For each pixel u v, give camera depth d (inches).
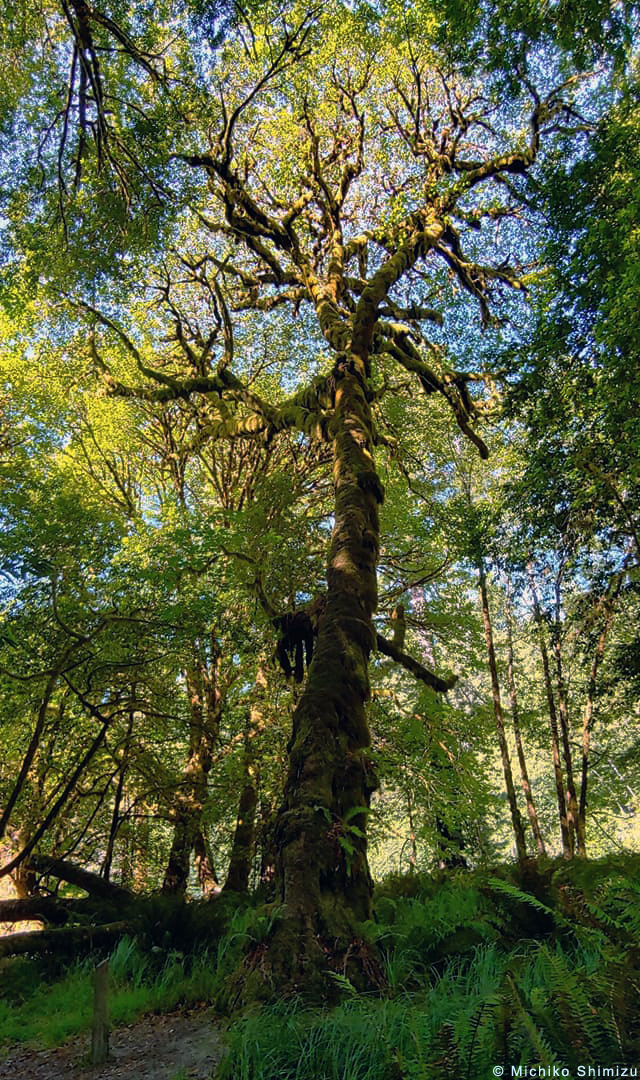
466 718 512.7
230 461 676.1
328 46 490.3
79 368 621.3
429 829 410.9
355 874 235.3
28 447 604.1
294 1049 133.0
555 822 959.0
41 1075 157.2
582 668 680.4
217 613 384.5
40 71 413.7
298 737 268.8
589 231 383.6
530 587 641.0
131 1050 166.7
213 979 217.2
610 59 387.5
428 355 658.8
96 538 370.6
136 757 452.1
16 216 462.0
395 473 661.9
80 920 344.8
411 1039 120.8
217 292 605.0
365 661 301.9
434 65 529.0
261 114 570.3
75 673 374.6
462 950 197.0
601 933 138.3
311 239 637.3
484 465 720.3
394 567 588.4
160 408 658.8
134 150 433.7
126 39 350.0
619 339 332.8
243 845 520.7
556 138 532.4
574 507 452.8
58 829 479.8
